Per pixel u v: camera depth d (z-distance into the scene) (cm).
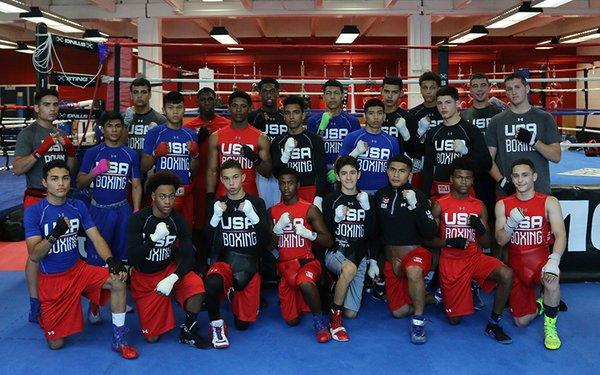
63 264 265
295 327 294
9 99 1262
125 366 245
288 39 1480
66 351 262
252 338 278
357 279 309
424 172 338
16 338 278
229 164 285
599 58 1433
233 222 286
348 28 1159
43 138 316
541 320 302
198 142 367
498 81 455
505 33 1468
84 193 348
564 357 252
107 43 416
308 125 389
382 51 1437
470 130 321
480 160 319
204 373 238
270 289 363
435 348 264
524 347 264
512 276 273
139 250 266
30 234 260
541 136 315
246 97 332
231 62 1485
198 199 376
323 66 1538
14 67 1617
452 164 298
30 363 248
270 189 342
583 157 1042
